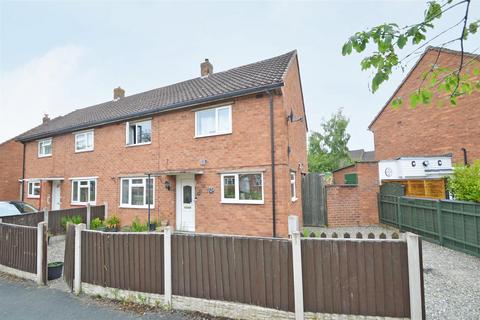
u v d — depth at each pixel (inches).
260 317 159.8
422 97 113.7
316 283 151.3
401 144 653.9
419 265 137.7
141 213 479.2
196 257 178.1
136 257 194.1
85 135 589.3
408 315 138.9
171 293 181.8
